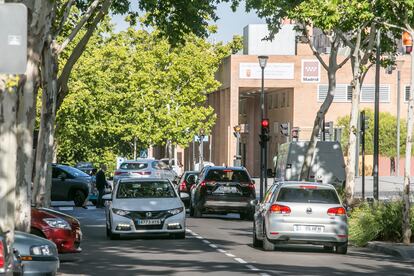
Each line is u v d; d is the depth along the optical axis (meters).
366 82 136.38
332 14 44.78
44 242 22.69
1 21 16.03
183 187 71.69
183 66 120.00
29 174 28.45
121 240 42.16
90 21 54.06
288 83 133.50
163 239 42.78
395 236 41.75
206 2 55.72
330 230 36.31
